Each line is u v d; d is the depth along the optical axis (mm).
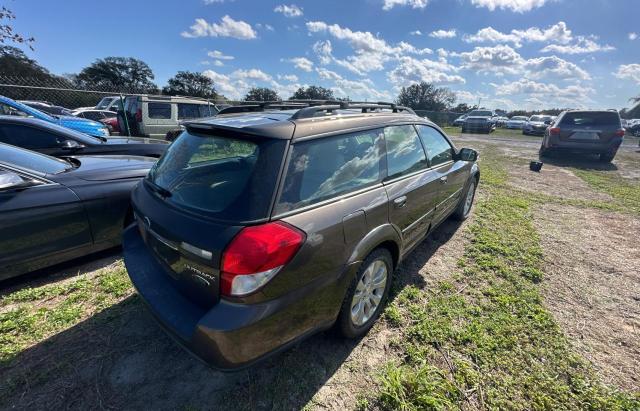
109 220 3295
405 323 2547
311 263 1778
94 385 1968
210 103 11961
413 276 3229
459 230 4395
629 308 2834
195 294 1795
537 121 24141
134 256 2320
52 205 2914
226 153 1966
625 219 5055
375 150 2410
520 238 4176
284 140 1824
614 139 9828
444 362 2184
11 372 2035
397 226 2510
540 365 2176
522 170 9016
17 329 2375
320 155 1980
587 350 2330
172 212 1885
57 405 1840
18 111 8219
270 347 1714
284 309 1692
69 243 3066
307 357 2201
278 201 1703
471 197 4844
